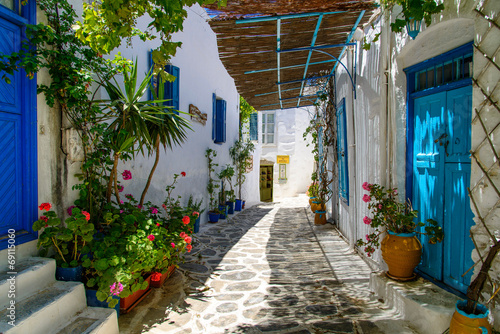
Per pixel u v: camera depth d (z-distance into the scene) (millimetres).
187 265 4680
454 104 2711
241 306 3289
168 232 4051
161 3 1870
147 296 3506
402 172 3375
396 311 2932
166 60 2164
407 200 3332
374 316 2898
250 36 3879
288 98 8055
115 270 2664
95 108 3250
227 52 4391
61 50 2998
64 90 3016
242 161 12242
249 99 7508
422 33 2883
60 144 3123
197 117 7430
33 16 2836
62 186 3133
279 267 4578
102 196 3574
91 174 3350
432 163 2984
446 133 2803
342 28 4031
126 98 3467
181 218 4457
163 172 5820
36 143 2875
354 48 4977
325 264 4637
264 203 15148
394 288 2979
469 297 2066
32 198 2844
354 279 3943
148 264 3000
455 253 2721
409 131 3289
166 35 2070
